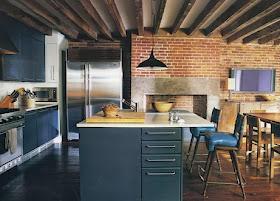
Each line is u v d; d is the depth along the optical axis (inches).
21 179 116.1
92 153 88.7
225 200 94.5
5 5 126.5
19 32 147.4
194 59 197.0
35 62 171.3
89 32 181.6
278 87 223.9
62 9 125.6
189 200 94.4
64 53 208.7
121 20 165.5
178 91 198.2
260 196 97.8
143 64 127.3
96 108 191.6
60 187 107.2
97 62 189.9
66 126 208.2
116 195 89.7
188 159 145.9
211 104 199.6
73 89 191.6
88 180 89.3
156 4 137.3
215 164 136.6
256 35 194.2
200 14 154.8
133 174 89.3
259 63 222.7
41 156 153.9
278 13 140.2
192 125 88.5
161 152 88.9
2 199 95.7
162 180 89.4
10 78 140.3
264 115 145.0
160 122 93.3
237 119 98.3
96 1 135.6
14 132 122.9
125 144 88.5
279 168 131.3
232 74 219.8
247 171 126.3
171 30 192.1
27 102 161.6
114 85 190.9
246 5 123.6
